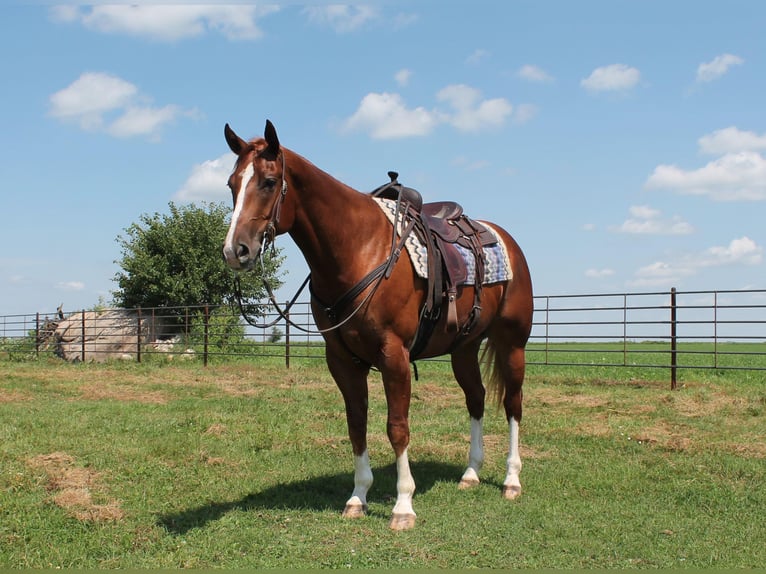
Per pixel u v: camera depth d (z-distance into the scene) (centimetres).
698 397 920
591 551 379
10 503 452
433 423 772
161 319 2136
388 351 412
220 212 2348
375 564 359
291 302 446
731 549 382
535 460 593
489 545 387
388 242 426
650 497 479
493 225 564
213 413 850
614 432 696
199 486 510
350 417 446
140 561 362
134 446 638
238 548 382
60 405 926
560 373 1350
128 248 2305
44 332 2145
